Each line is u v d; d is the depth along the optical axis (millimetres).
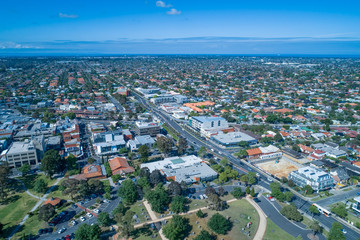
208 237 147500
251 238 157750
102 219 163375
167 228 154375
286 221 176000
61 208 186875
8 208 187125
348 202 199625
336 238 150375
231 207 190375
